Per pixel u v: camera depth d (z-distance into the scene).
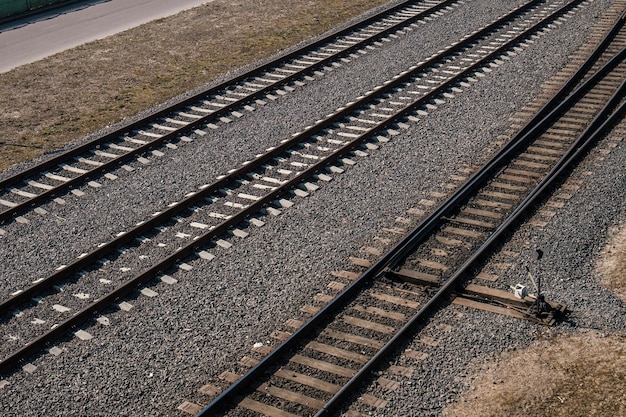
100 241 16.41
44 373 12.86
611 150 19.09
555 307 13.62
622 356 12.62
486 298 14.09
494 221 16.45
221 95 23.34
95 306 14.12
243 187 18.17
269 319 13.88
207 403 12.05
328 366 12.70
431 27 28.31
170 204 17.67
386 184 18.14
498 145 19.75
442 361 12.67
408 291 14.45
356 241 16.03
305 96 23.00
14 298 14.39
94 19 32.31
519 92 22.75
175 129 20.92
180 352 13.20
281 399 12.09
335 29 28.81
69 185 18.50
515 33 27.31
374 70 24.66
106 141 20.59
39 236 16.67
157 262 15.54
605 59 24.91
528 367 12.51
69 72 26.33
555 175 17.73
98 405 12.16
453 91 22.86
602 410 11.60
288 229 16.53
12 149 21.02
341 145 19.97
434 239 15.95
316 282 14.80
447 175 18.47
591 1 30.41
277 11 32.19
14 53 28.33
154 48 28.39
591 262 15.04
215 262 15.51
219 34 29.66
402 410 11.74
